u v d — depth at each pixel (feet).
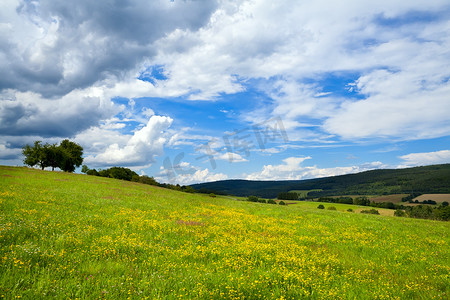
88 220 52.85
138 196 116.06
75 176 179.93
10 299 19.25
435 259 42.57
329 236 59.67
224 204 123.75
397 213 295.69
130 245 37.04
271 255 40.09
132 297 22.03
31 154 236.63
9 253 26.81
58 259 28.19
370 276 33.63
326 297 25.39
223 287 25.93
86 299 20.67
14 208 54.03
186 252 36.91
